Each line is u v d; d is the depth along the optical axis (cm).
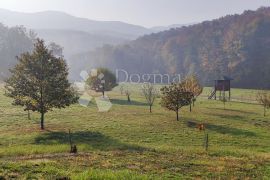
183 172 2325
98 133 4731
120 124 5522
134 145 3875
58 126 5278
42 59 5209
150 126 5425
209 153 3344
